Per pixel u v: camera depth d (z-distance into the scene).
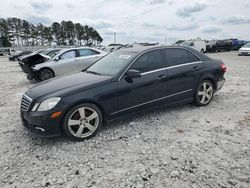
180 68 4.94
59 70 9.78
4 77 12.39
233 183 2.74
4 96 7.46
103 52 10.76
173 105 4.99
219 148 3.55
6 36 86.38
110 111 4.13
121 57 4.73
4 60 33.44
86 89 3.88
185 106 5.55
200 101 5.41
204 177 2.87
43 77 9.59
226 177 2.86
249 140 3.79
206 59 5.50
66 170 3.12
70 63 9.93
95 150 3.61
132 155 3.43
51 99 3.67
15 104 6.39
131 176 2.95
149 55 4.64
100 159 3.36
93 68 5.04
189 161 3.21
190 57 5.24
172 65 4.88
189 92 5.16
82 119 3.88
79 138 3.89
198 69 5.21
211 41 37.88
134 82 4.32
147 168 3.09
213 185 2.72
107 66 4.74
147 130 4.27
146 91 4.47
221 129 4.23
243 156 3.30
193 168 3.05
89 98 3.86
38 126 3.69
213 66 5.49
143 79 4.42
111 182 2.85
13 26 87.94
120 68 4.34
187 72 5.02
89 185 2.80
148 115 5.01
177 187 2.71
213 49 36.06
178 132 4.15
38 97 3.75
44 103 3.66
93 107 3.95
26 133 4.33
